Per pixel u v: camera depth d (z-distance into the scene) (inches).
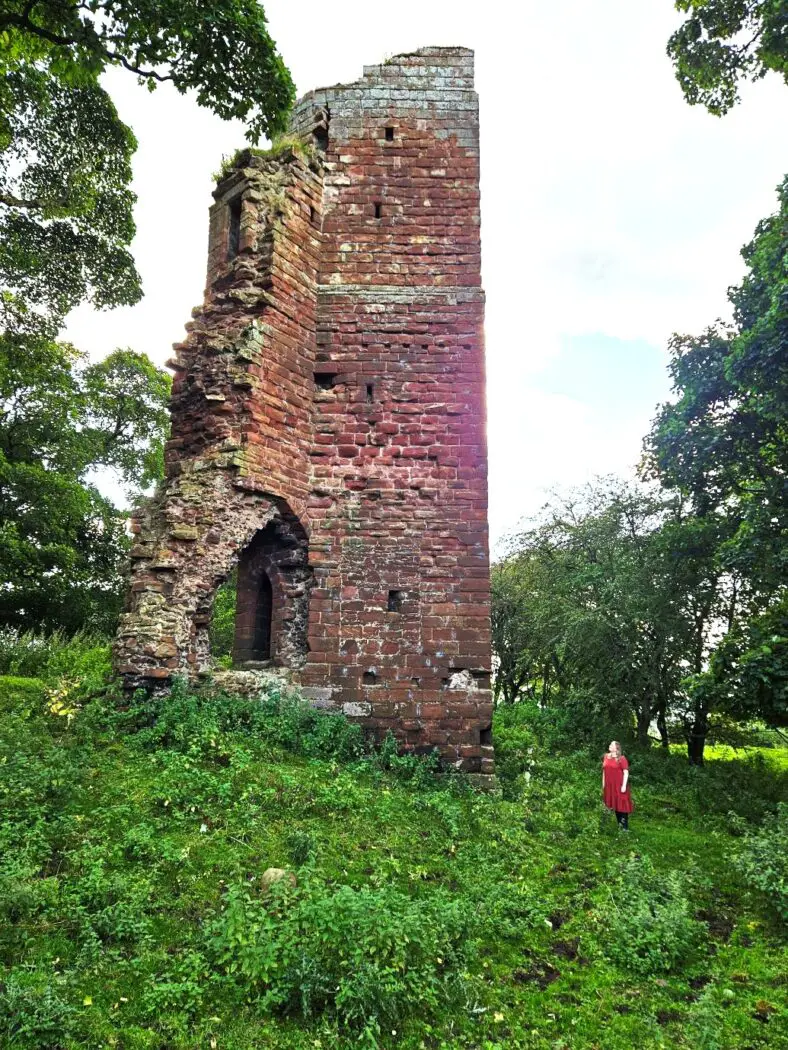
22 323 912.9
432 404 466.6
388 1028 172.2
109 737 321.7
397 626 434.0
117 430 1302.9
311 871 232.2
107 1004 168.1
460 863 277.6
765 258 459.5
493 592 1051.9
